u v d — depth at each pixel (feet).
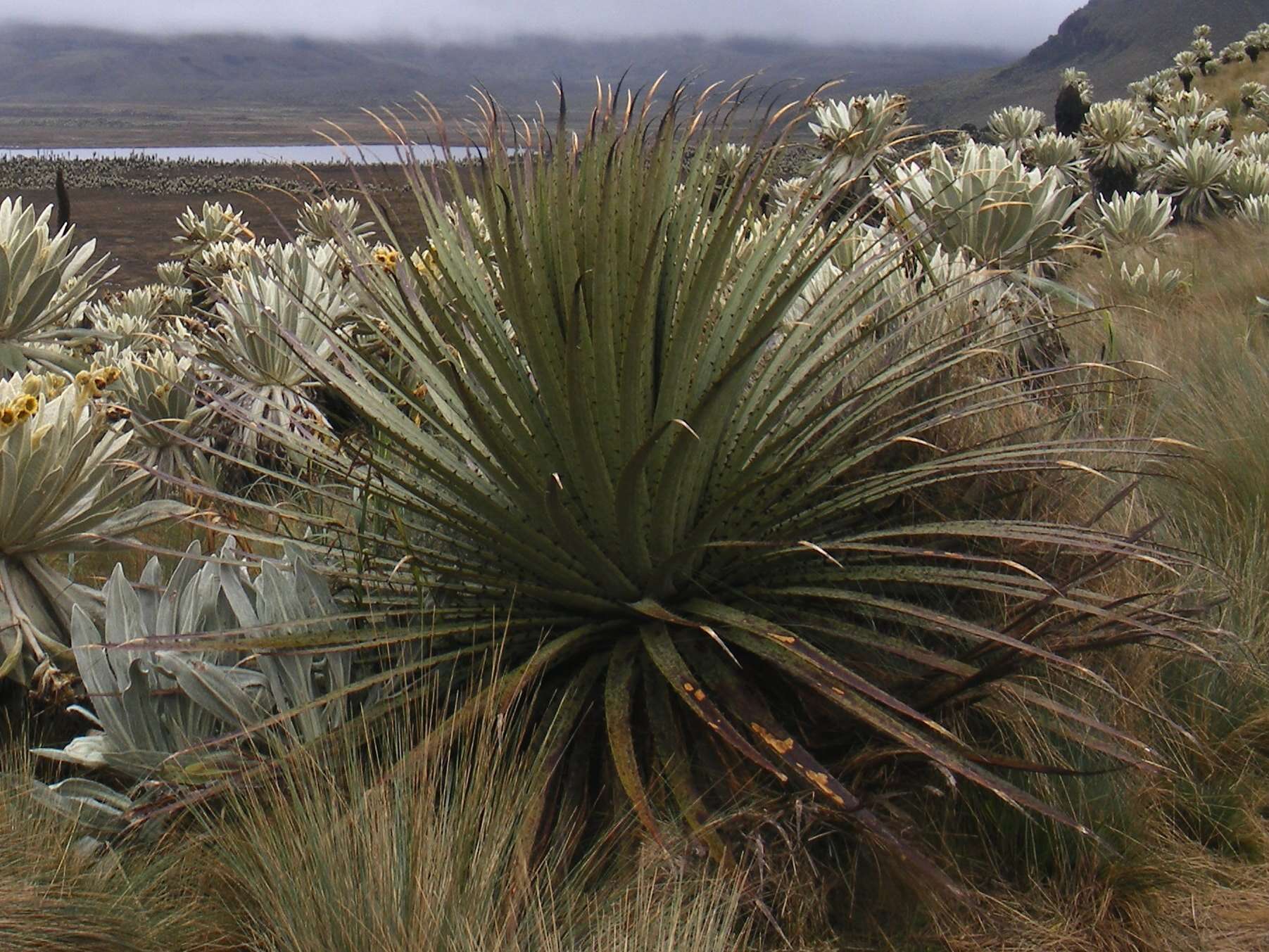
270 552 12.11
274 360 16.48
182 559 10.19
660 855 7.34
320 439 11.21
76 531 10.69
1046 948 7.51
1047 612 9.33
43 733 10.03
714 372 9.27
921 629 9.82
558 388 8.56
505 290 8.65
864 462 10.85
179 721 9.09
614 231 8.63
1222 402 14.06
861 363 11.37
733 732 7.55
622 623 9.20
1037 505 11.18
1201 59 117.91
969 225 16.83
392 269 12.72
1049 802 8.25
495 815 7.56
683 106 9.27
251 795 7.75
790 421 9.95
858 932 7.70
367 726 8.34
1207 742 9.16
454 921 6.83
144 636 9.44
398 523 9.03
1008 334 10.73
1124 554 8.45
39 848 7.61
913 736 7.48
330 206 10.12
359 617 9.30
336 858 7.18
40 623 10.46
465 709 7.97
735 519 9.27
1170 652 9.54
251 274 17.16
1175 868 8.07
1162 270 29.04
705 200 9.46
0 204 15.66
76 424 10.50
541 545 8.92
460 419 10.00
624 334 8.84
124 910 7.35
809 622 9.05
